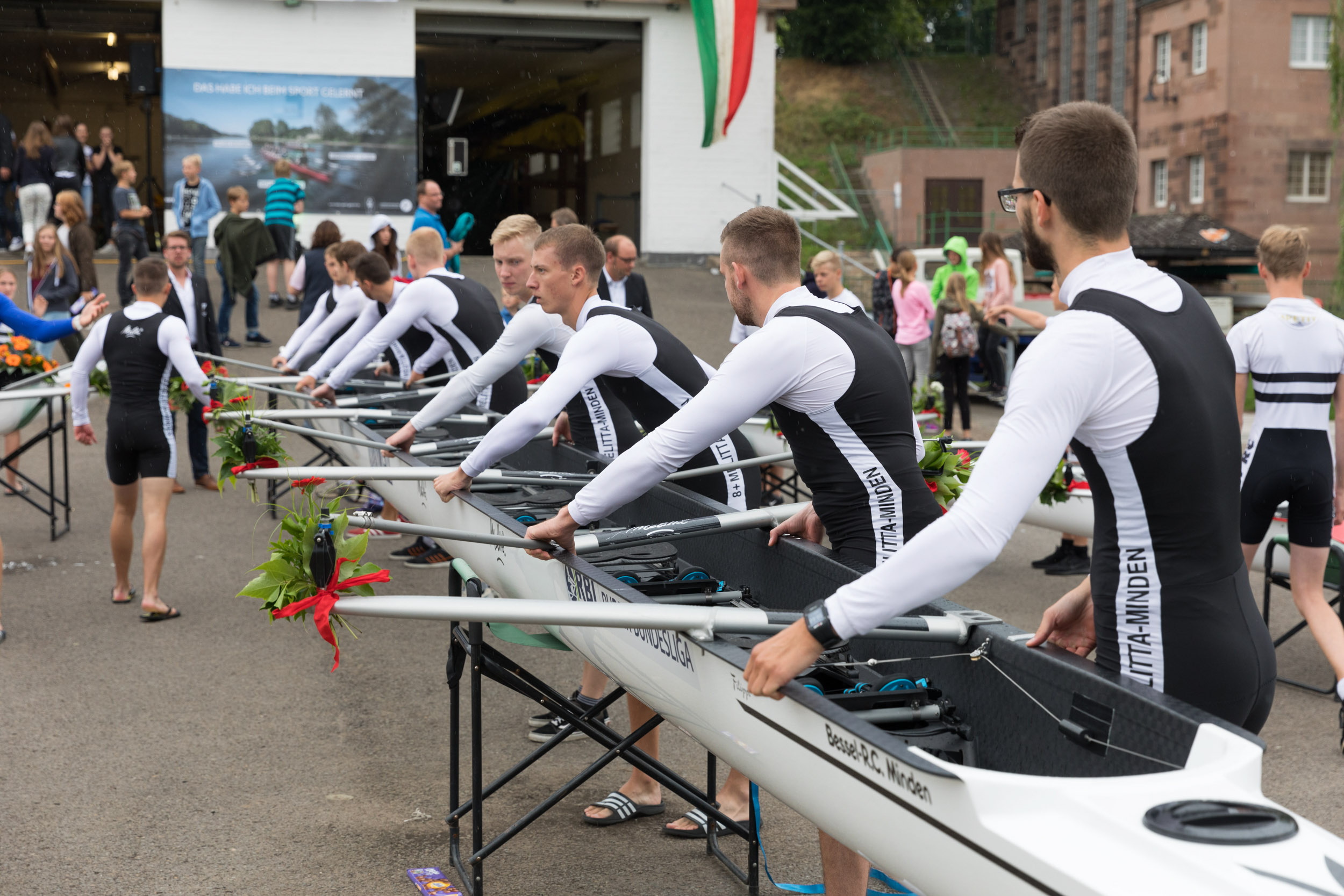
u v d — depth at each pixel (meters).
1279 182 29.36
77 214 10.91
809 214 21.16
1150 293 1.93
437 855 3.28
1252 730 2.05
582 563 2.96
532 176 26.70
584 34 19.97
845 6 43.28
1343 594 4.53
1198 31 30.31
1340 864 1.48
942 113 41.34
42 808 3.55
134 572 6.44
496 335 6.14
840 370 2.69
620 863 3.26
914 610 2.54
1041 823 1.64
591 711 3.18
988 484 1.80
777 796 2.27
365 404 6.49
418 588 6.06
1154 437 1.87
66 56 23.14
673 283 18.81
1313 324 4.34
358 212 18.95
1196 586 1.92
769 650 1.92
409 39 18.88
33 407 7.13
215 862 3.22
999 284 12.21
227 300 13.14
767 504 6.95
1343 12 16.91
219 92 18.25
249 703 4.51
